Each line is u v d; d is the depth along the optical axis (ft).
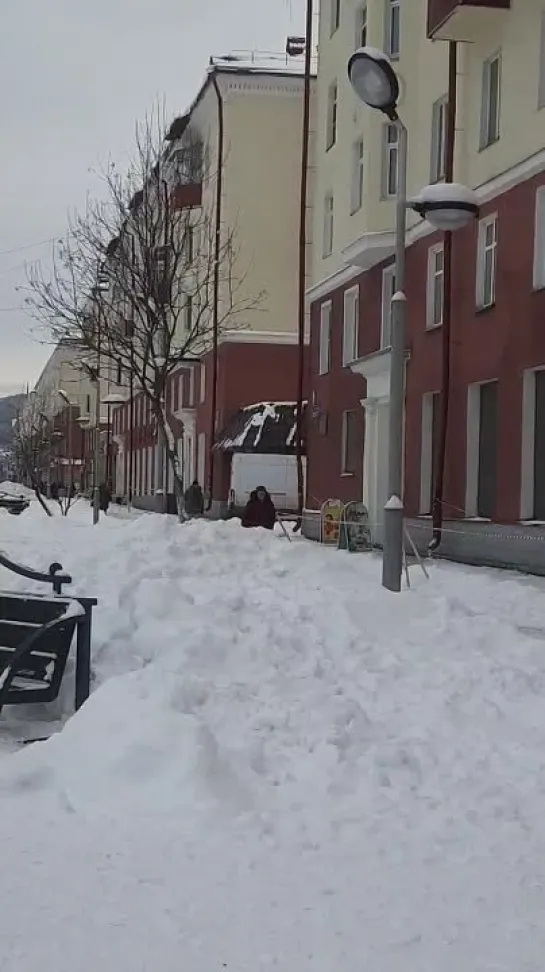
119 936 14.06
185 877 16.02
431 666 29.09
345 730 23.06
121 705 22.63
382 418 89.66
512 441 68.03
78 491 238.48
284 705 24.49
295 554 56.75
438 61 80.38
